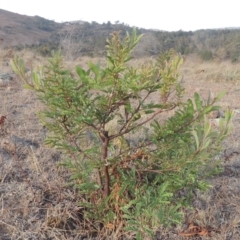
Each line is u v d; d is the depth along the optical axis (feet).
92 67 6.37
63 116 7.41
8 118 16.15
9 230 8.34
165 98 7.30
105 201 8.22
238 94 30.91
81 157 9.06
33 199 9.43
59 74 6.71
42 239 8.21
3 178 10.27
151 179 8.54
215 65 50.72
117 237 8.22
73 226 8.75
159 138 7.88
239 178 11.72
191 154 7.35
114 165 8.13
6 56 38.32
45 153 12.30
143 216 7.56
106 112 7.34
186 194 10.14
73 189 9.99
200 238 8.73
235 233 8.96
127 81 6.50
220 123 7.62
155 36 83.82
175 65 6.85
